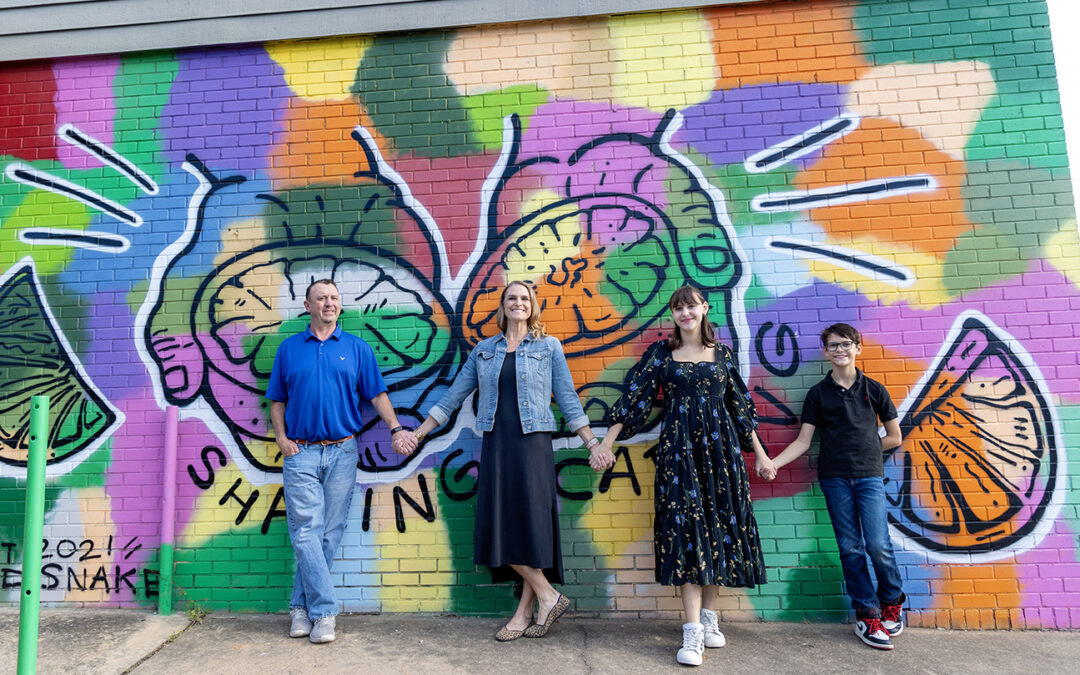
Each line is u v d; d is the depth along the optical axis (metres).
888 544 3.36
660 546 3.21
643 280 3.88
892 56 3.95
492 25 4.13
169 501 3.77
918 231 3.80
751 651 3.21
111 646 3.31
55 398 4.00
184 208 4.12
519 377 3.42
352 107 4.12
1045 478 3.57
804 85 3.97
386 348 3.91
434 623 3.58
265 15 4.20
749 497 3.24
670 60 4.05
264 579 3.75
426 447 3.79
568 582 3.67
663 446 3.31
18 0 4.31
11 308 4.11
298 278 4.00
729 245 3.88
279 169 4.11
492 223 3.98
